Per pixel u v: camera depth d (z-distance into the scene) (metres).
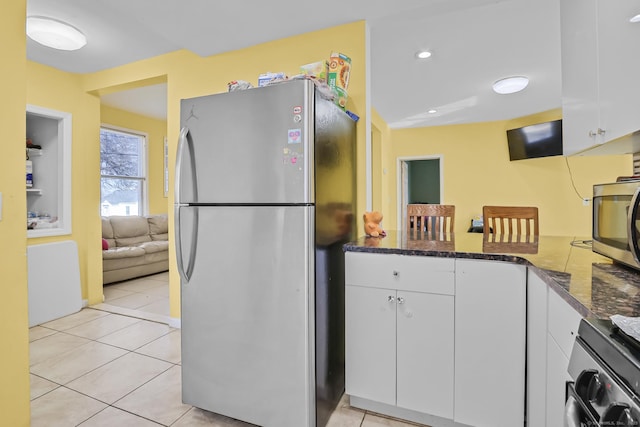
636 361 0.58
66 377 2.11
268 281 1.57
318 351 1.60
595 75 1.27
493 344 1.49
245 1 2.01
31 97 3.04
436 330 1.59
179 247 1.71
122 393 1.94
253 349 1.61
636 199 1.00
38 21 2.27
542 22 2.47
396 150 5.83
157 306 3.53
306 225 1.50
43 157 3.46
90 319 3.14
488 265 1.50
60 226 3.32
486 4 2.09
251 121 1.58
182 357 1.77
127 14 2.15
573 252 1.60
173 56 2.89
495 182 5.29
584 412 0.67
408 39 2.72
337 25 2.31
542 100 4.27
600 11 1.22
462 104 4.41
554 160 5.00
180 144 1.69
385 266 1.68
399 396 1.67
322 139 1.63
